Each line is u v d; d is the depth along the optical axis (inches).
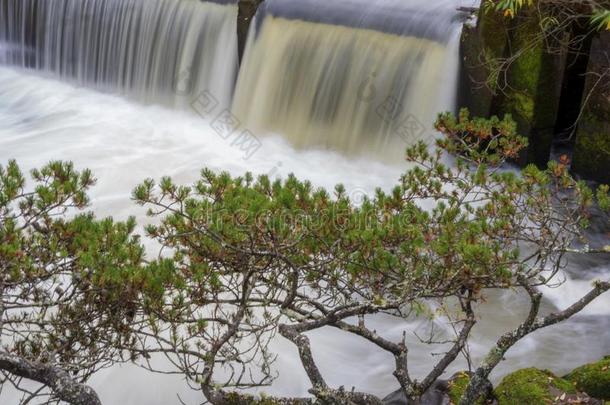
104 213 394.9
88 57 604.7
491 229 203.9
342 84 474.6
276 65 500.4
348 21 477.4
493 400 233.1
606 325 306.2
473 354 288.2
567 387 233.5
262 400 172.1
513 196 217.0
